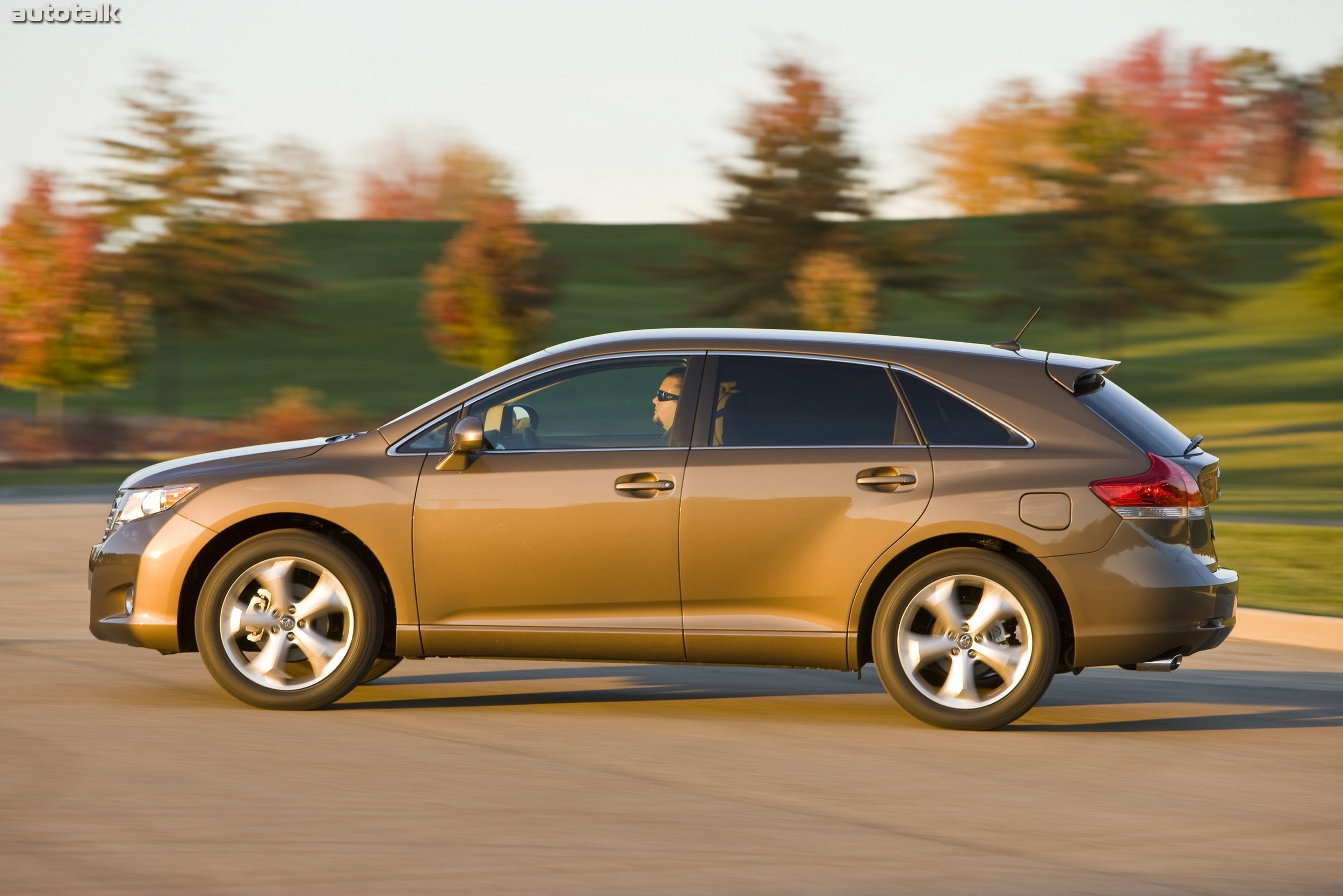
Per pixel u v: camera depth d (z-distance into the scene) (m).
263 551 13.98
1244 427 91.56
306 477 14.07
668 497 13.76
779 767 12.41
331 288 164.25
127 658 17.16
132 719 13.71
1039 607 13.48
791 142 98.50
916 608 13.73
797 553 13.73
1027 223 101.75
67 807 10.68
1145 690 16.70
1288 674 17.95
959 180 182.62
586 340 14.66
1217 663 18.72
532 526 13.84
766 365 14.12
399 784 11.54
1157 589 13.48
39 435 71.56
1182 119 186.38
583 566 13.84
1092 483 13.56
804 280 92.44
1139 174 99.81
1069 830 10.72
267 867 9.41
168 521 14.20
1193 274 100.12
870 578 13.67
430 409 14.38
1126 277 98.31
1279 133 199.62
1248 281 168.50
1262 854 10.23
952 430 13.84
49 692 15.00
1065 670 14.14
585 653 14.00
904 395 13.95
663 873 9.47
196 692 15.08
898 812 11.09
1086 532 13.52
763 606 13.84
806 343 14.21
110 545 14.43
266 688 14.11
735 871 9.55
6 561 27.77
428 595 13.96
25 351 74.31
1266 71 197.62
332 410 99.69
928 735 13.75
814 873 9.54
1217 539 30.84
